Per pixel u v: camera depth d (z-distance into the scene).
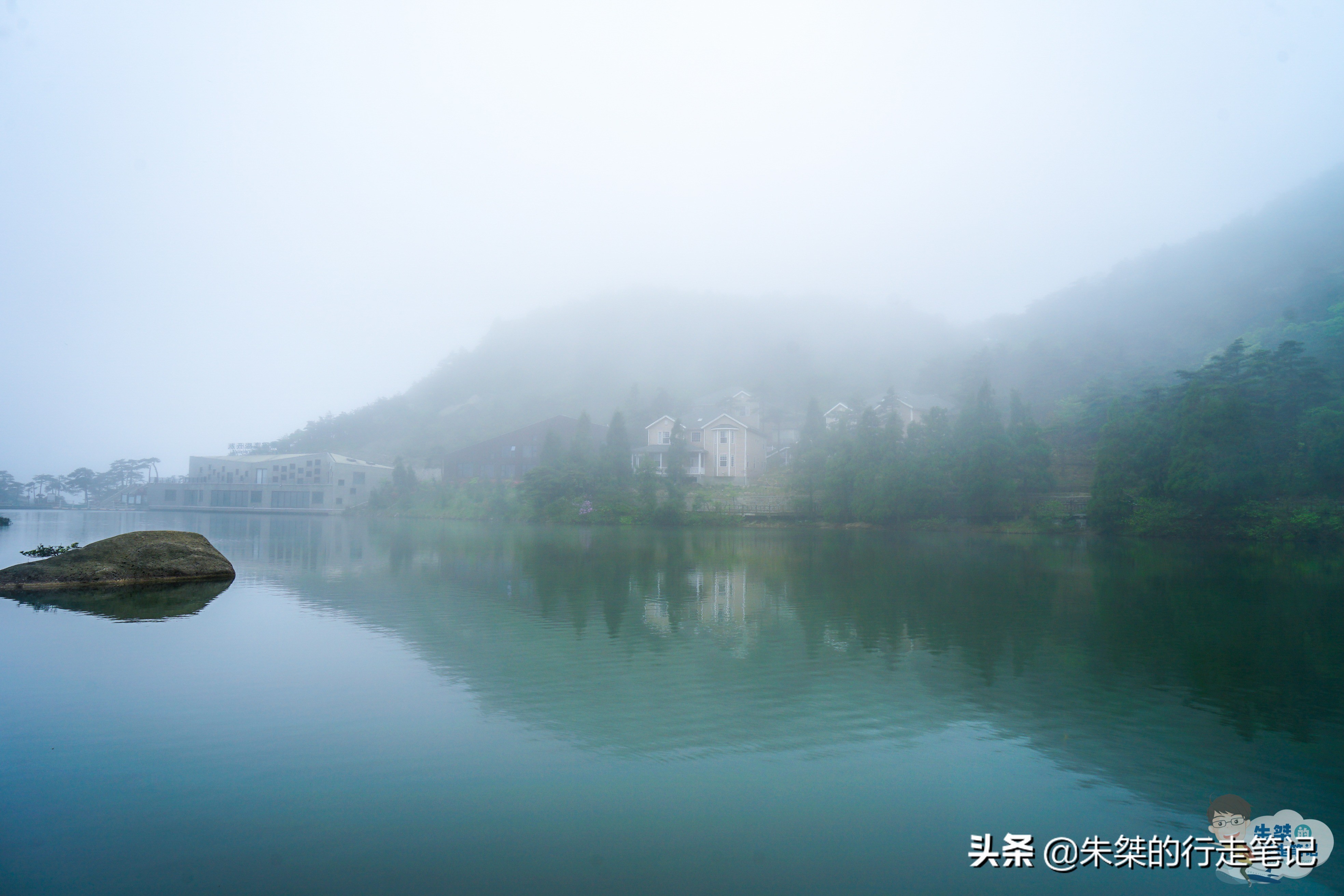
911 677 10.45
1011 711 8.98
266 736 7.89
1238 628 14.04
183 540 20.08
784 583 20.11
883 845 5.77
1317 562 26.03
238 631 13.16
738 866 5.40
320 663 10.93
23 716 8.44
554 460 60.12
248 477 90.81
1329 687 10.04
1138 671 10.88
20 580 17.83
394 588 18.66
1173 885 5.29
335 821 6.02
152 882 5.08
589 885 5.11
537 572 22.22
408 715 8.62
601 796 6.55
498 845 5.68
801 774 7.10
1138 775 7.17
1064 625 14.21
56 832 5.78
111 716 8.48
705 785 6.82
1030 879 5.30
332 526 51.72
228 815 6.10
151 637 12.62
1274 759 7.57
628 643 12.48
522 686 9.84
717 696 9.49
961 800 6.60
